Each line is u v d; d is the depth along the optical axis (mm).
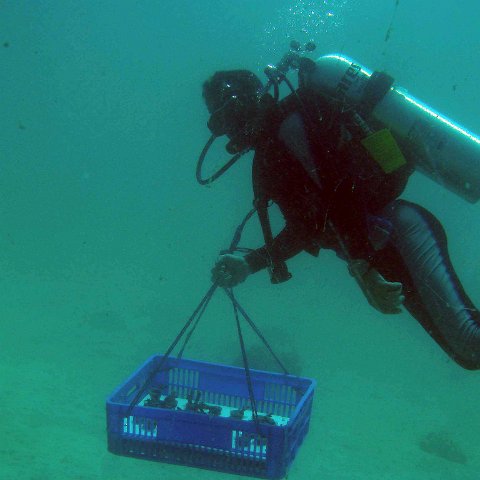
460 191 2072
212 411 3125
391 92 2086
